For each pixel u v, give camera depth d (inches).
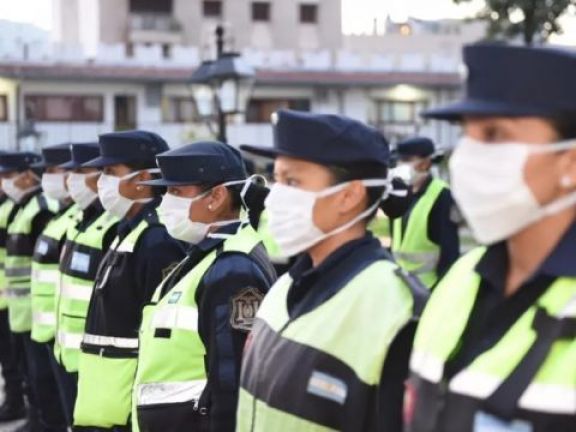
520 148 88.7
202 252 169.3
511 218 90.5
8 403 347.3
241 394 130.5
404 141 320.8
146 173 215.9
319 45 2092.8
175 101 1497.3
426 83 1587.1
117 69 1444.4
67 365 242.7
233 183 177.0
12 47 1414.9
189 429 162.4
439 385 94.7
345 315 118.0
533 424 84.9
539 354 86.8
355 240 126.3
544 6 859.4
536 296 90.9
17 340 340.5
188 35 1978.3
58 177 305.3
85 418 206.1
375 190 126.3
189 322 162.7
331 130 122.7
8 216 370.6
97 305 207.0
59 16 2182.6
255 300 156.9
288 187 126.3
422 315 106.3
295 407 118.4
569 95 87.0
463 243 555.8
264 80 1507.1
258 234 169.5
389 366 114.4
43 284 292.2
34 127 1349.7
